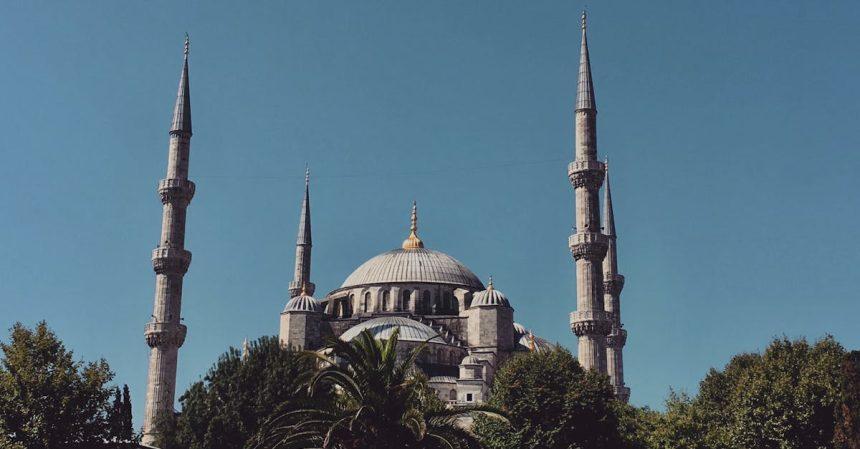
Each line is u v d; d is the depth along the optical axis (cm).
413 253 16262
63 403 6128
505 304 14675
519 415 8881
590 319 11875
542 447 8794
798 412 8088
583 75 12938
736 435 8431
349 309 15888
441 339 14212
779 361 8625
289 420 5166
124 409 7081
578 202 12481
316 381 5044
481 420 9006
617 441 9031
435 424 5156
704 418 9119
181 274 13050
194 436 8738
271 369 8856
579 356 11944
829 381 8169
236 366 9000
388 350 5075
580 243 12162
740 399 8588
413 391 5069
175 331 12719
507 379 9144
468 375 12962
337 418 4928
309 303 14938
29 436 6050
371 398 4928
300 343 14600
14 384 6091
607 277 15488
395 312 15425
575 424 8806
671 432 8931
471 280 15975
